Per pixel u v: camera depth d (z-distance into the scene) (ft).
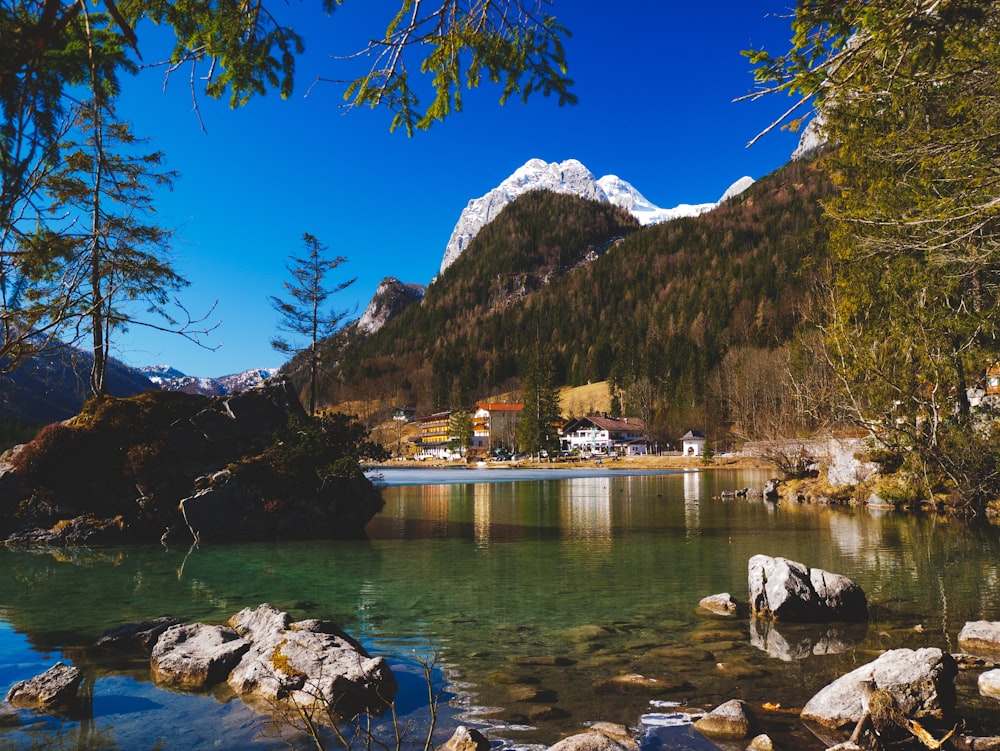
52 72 11.82
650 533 81.30
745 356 394.93
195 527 75.72
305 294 156.04
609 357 653.30
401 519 100.89
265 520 79.51
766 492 134.62
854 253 63.52
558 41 17.22
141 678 28.07
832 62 16.63
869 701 21.71
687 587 48.65
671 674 28.48
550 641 34.09
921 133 31.32
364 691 25.04
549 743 21.53
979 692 24.85
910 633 34.42
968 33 16.80
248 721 23.41
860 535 75.00
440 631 36.27
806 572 39.60
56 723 23.27
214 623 37.86
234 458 83.71
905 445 93.81
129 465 77.87
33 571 56.65
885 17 15.39
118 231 17.03
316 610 41.55
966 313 55.26
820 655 30.91
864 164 39.34
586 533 82.17
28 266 14.58
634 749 20.88
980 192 28.55
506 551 67.62
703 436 405.39
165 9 14.34
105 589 48.55
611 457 404.16
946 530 77.46
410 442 595.06
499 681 27.78
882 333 83.41
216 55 15.43
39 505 75.46
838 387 103.91
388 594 46.50
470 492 166.09
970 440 84.28
